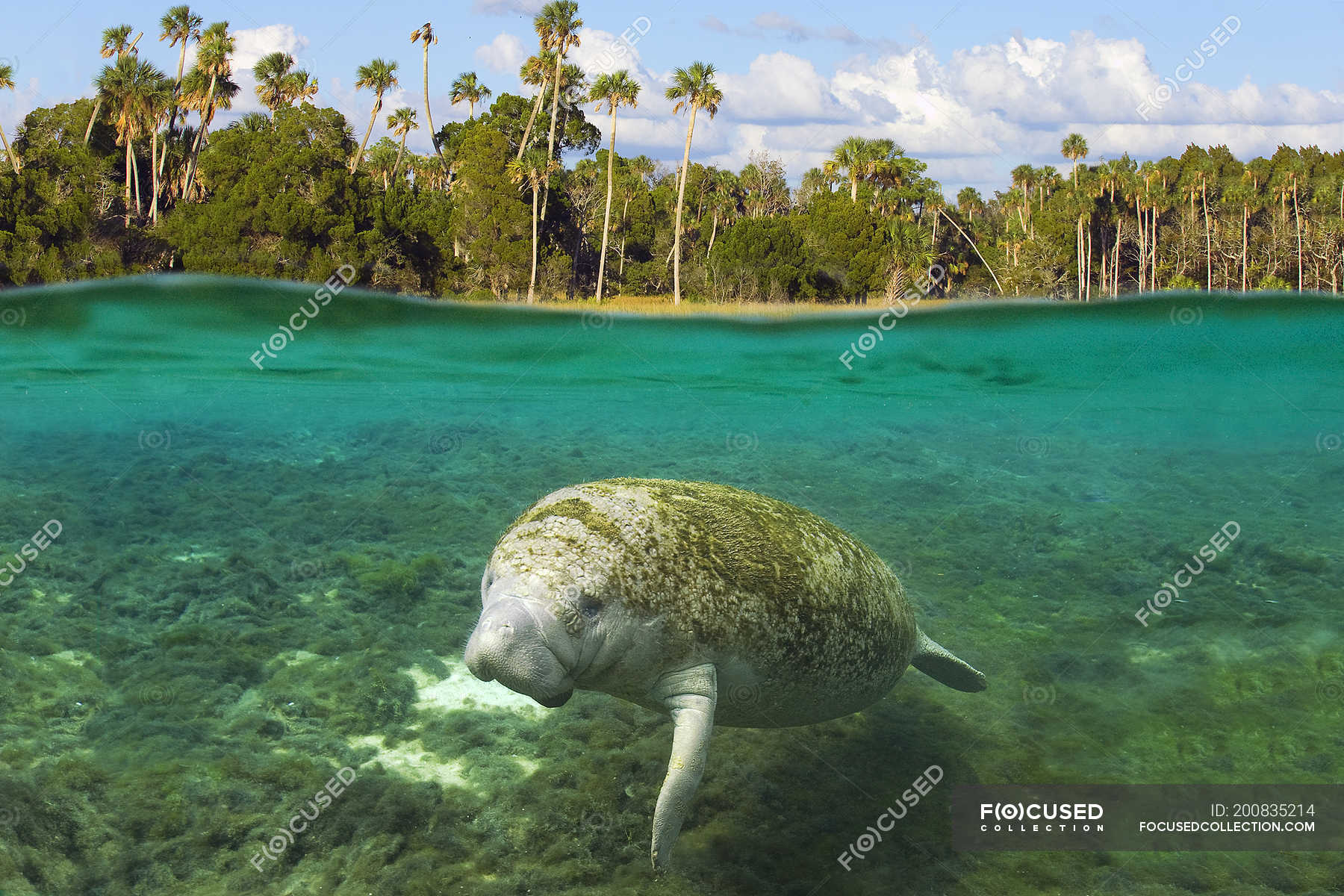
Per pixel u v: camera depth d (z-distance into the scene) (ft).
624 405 126.93
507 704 21.53
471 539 36.22
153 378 113.39
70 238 94.94
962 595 30.12
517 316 87.04
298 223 105.09
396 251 115.65
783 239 131.85
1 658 22.33
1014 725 20.79
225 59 118.83
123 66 111.34
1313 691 22.53
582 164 173.47
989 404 124.67
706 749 12.90
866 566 16.31
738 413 126.00
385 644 24.54
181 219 106.22
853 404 127.03
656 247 169.48
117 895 14.01
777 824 16.56
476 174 137.90
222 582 29.45
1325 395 117.70
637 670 13.30
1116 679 23.34
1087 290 90.12
